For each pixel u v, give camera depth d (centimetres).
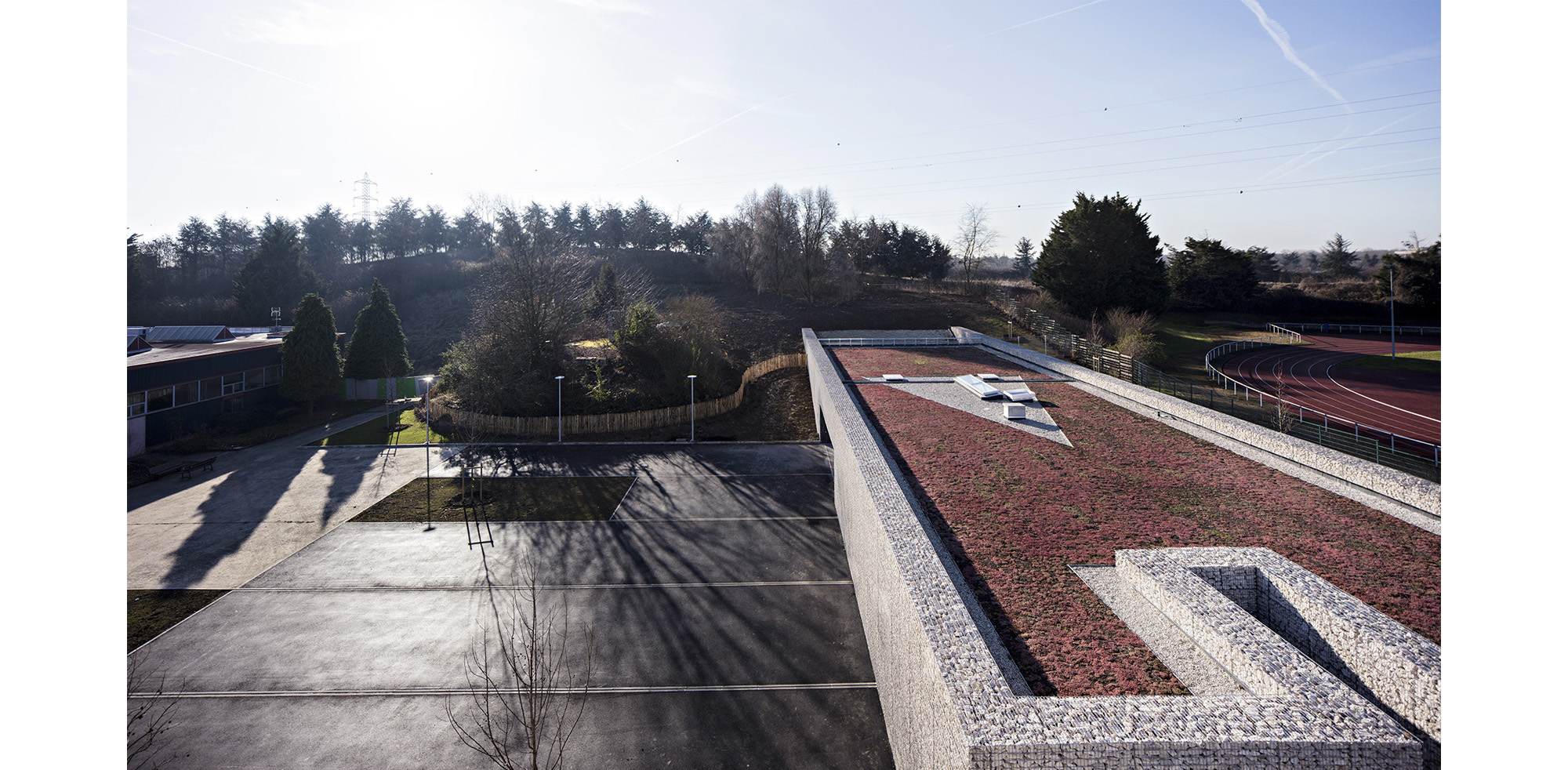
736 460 3075
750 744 1176
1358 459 1592
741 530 2173
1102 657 895
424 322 6931
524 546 2047
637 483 2711
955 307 6075
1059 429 2094
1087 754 688
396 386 4712
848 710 1265
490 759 1142
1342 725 714
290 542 2086
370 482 2733
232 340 4741
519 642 1488
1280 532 1286
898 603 1089
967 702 760
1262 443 1831
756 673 1379
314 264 9200
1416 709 779
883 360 3766
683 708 1268
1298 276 11206
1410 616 960
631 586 1770
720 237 7350
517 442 3425
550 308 4103
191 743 1177
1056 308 5744
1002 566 1166
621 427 3609
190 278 9088
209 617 1609
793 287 6550
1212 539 1255
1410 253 7350
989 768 688
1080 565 1170
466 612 1630
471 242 10688
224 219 9731
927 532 1313
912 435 2025
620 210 10100
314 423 3897
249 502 2481
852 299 6450
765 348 4869
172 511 2372
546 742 1175
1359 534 1269
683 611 1633
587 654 1425
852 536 1778
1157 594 1017
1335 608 929
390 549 2028
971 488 1555
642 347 4247
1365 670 859
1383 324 7288
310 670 1388
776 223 6353
